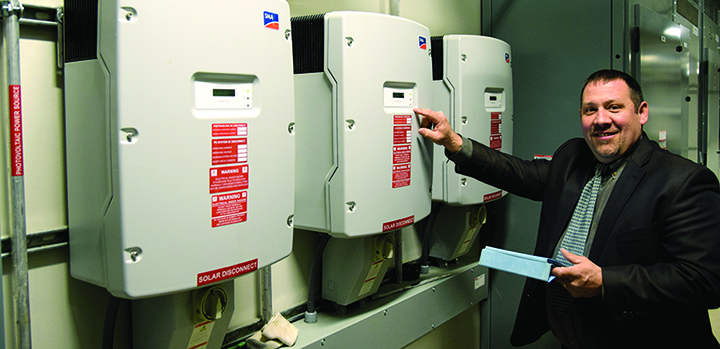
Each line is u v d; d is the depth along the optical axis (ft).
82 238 3.49
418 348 7.39
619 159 4.79
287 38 3.99
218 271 3.52
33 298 3.62
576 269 4.08
